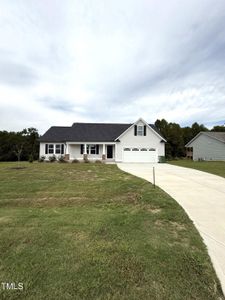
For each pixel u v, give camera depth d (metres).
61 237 3.93
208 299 2.38
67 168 16.56
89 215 5.34
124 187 8.87
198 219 4.98
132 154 25.02
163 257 3.22
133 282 2.64
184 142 48.44
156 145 25.22
